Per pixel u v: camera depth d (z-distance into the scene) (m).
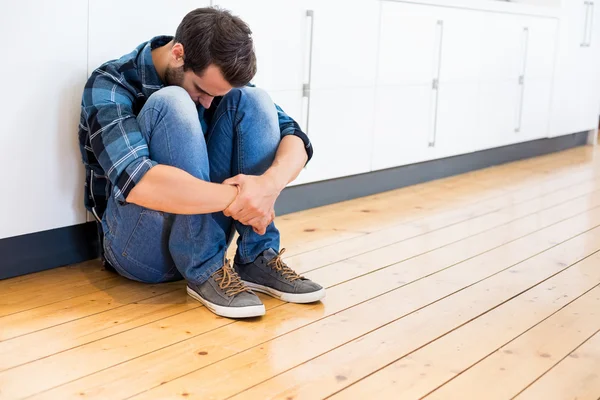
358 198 3.05
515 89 4.02
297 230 2.48
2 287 1.81
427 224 2.64
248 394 1.32
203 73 1.58
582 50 4.61
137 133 1.56
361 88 2.93
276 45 2.52
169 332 1.58
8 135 1.78
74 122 1.91
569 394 1.37
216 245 1.71
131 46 2.01
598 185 3.49
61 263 1.98
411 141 3.28
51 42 1.82
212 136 1.75
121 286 1.85
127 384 1.34
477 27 3.57
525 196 3.20
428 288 1.95
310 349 1.53
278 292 1.81
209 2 2.22
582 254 2.32
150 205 1.55
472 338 1.62
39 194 1.88
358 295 1.87
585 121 4.83
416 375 1.43
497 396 1.36
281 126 1.83
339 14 2.74
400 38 3.07
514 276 2.07
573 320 1.75
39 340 1.51
